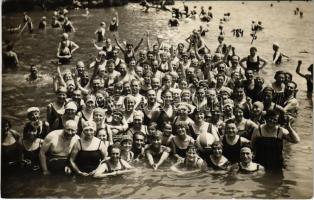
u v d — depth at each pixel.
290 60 17.91
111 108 9.20
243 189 7.16
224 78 11.17
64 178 7.44
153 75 12.06
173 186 7.26
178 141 8.16
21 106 11.18
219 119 8.82
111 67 12.08
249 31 27.62
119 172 7.70
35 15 34.81
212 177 7.62
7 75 14.60
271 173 7.73
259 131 7.90
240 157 7.86
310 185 7.26
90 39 23.11
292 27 30.02
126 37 24.17
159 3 45.09
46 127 8.05
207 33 26.41
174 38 23.91
